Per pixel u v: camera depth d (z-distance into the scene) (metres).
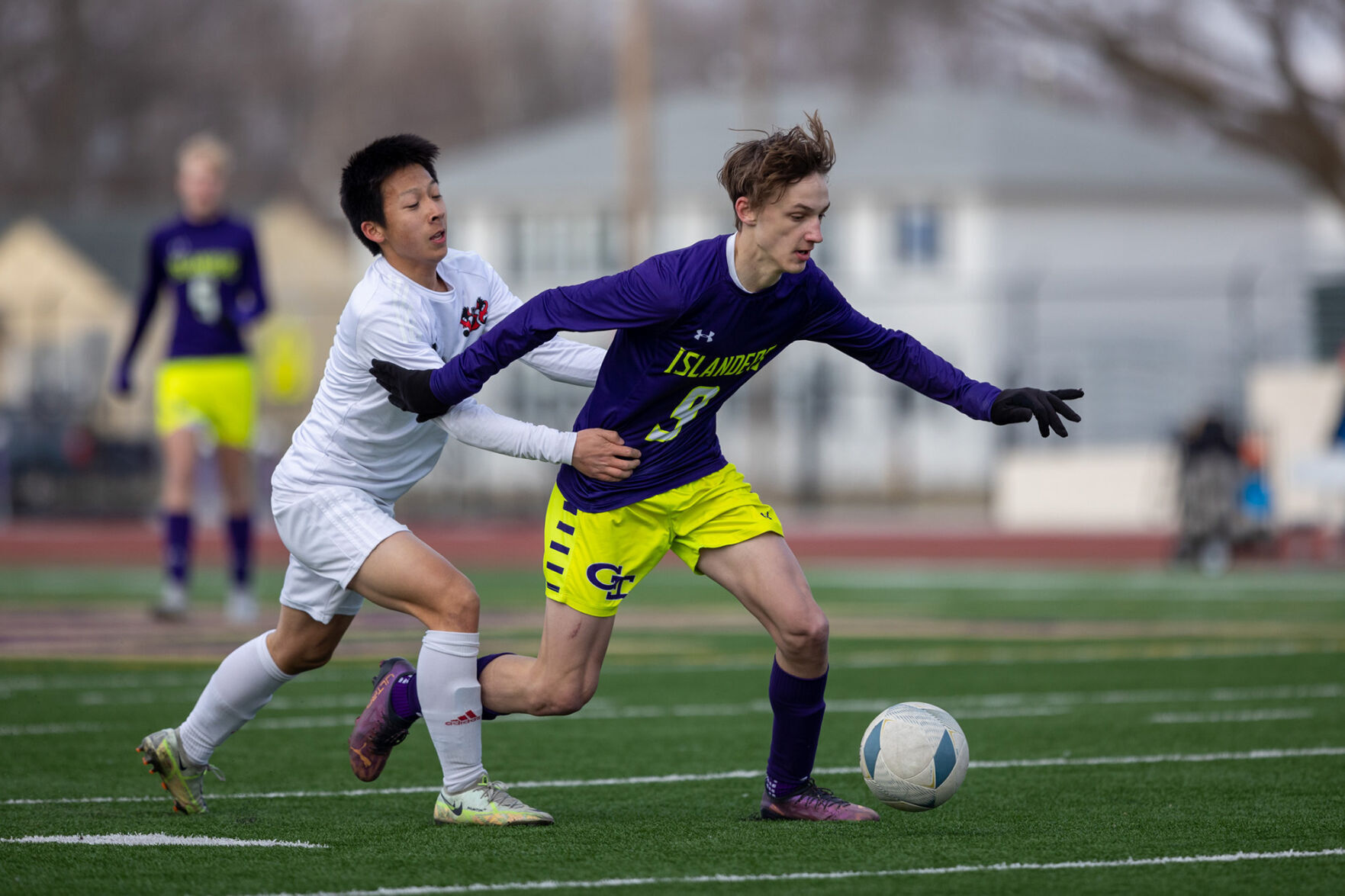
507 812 12.24
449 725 12.27
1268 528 46.03
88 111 134.12
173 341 27.88
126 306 113.44
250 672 12.71
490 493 68.31
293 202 133.50
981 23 69.56
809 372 75.19
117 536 54.72
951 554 52.31
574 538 12.16
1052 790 13.84
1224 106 67.81
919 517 72.19
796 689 12.29
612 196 103.31
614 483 12.10
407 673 12.59
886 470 82.31
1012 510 63.69
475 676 12.38
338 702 20.55
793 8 81.12
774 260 11.55
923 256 100.62
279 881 10.29
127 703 19.95
